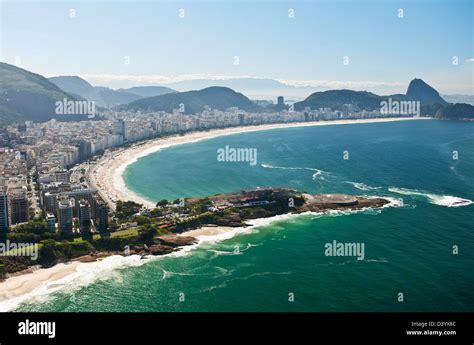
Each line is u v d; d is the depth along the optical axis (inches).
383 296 7539.4
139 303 7564.0
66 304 7583.7
